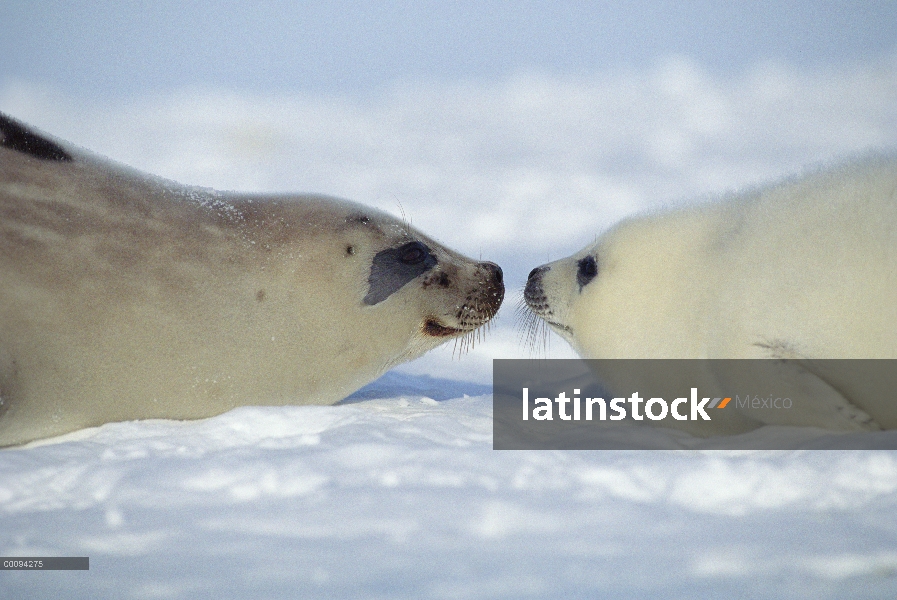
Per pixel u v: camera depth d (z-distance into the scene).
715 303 12.38
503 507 8.31
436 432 11.06
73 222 12.95
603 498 8.60
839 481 8.78
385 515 8.18
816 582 6.88
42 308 12.48
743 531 7.80
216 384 13.49
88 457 10.48
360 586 6.89
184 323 13.10
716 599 6.65
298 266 13.77
